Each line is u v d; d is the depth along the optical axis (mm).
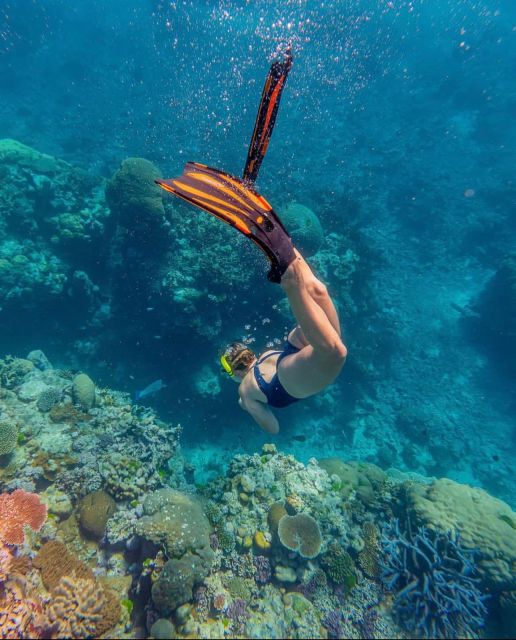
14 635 4074
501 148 25984
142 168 11867
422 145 26781
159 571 4965
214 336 12492
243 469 7520
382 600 6160
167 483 7375
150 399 12938
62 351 13172
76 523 5977
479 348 17422
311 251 13891
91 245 12766
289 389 2244
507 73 31969
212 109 27859
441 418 15242
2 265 11070
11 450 6309
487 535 6543
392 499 7961
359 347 15461
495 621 6000
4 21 34938
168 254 12484
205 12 34406
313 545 6004
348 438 14281
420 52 36844
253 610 5355
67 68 32625
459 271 20047
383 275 19562
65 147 24000
